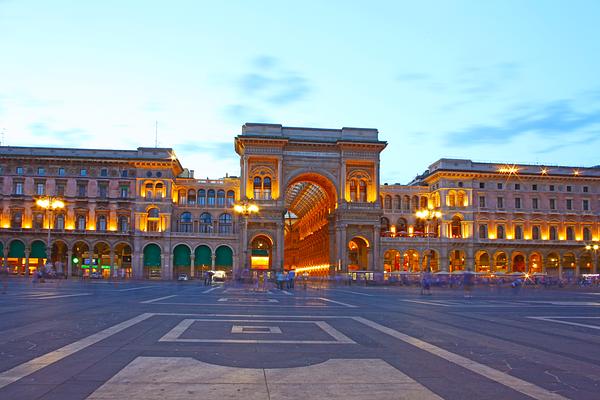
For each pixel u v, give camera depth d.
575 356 14.33
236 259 116.00
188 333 17.55
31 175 112.25
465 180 124.38
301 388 9.95
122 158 113.12
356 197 111.19
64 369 11.39
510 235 124.38
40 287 57.66
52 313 24.48
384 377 10.99
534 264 125.19
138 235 112.81
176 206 120.19
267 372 11.31
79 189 113.38
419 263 122.44
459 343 16.42
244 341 15.84
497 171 124.62
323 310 29.77
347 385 10.23
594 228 128.12
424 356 13.73
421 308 33.03
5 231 109.56
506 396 9.60
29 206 111.50
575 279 91.94
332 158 111.44
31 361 12.26
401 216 128.75
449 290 71.44
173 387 9.88
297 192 141.50
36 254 110.75
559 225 126.81
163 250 113.75
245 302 36.56
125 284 77.31
